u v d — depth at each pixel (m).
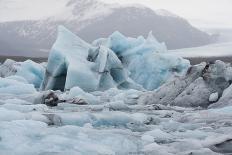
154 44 63.16
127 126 22.00
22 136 16.41
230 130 19.56
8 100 29.44
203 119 23.12
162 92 34.84
